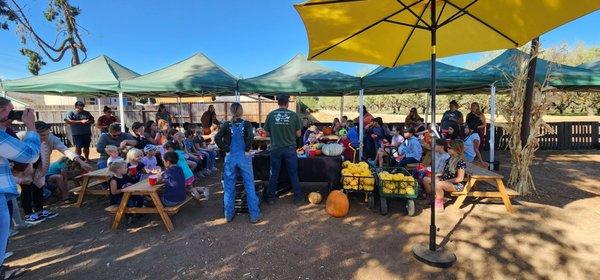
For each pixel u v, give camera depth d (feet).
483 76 23.81
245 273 10.32
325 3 9.56
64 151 15.60
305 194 18.62
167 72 28.89
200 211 16.16
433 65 10.39
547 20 9.69
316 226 14.01
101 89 26.02
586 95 66.13
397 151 23.61
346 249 11.82
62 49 66.28
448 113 27.89
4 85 25.89
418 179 17.66
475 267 10.41
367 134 26.53
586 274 9.93
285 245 12.23
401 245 12.05
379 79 24.98
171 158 14.48
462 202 16.10
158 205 13.55
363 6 9.84
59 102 91.71
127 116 55.93
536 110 17.85
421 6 11.23
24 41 58.23
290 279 9.94
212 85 25.95
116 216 13.88
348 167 16.34
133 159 16.94
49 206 16.92
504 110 19.01
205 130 33.86
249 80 26.61
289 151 16.26
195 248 12.10
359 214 15.38
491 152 24.26
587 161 29.14
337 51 13.01
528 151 18.07
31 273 10.45
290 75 27.96
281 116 15.98
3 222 8.29
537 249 11.55
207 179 23.27
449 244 12.03
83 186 16.74
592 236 12.51
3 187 8.25
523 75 18.19
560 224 13.71
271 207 16.51
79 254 11.72
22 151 8.16
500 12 10.28
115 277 10.20
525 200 17.07
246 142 14.51
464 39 12.92
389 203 16.83
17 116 11.21
